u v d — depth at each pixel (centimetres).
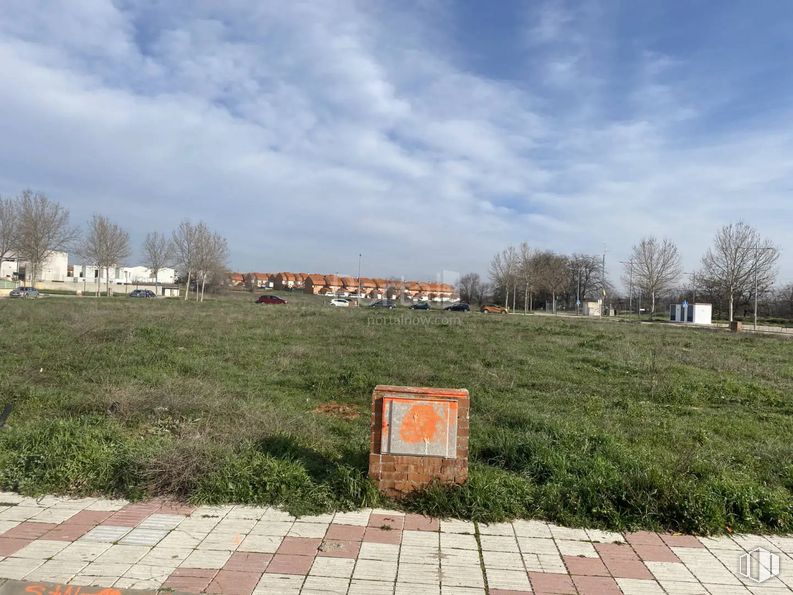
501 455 514
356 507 400
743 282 4125
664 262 4828
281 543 346
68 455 450
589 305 5794
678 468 467
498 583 310
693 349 1562
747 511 402
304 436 554
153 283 7375
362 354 1228
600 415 740
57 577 298
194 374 923
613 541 370
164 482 419
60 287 6062
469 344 1460
